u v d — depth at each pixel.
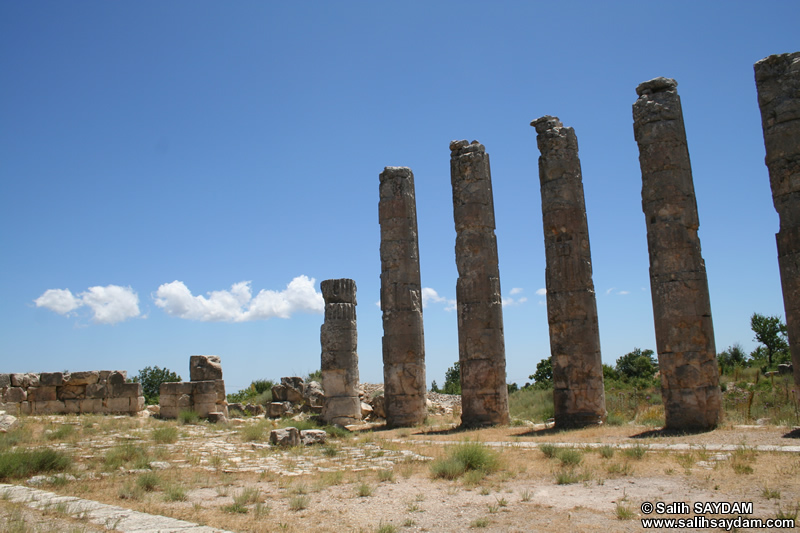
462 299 23.38
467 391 22.88
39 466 12.88
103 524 8.43
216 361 26.94
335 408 26.20
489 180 24.19
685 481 10.84
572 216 21.59
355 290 27.91
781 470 11.02
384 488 11.48
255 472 13.19
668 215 18.69
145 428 21.03
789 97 16.53
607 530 8.27
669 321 18.34
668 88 19.44
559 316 21.31
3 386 25.12
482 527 8.65
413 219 26.44
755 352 49.50
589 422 20.48
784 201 16.36
